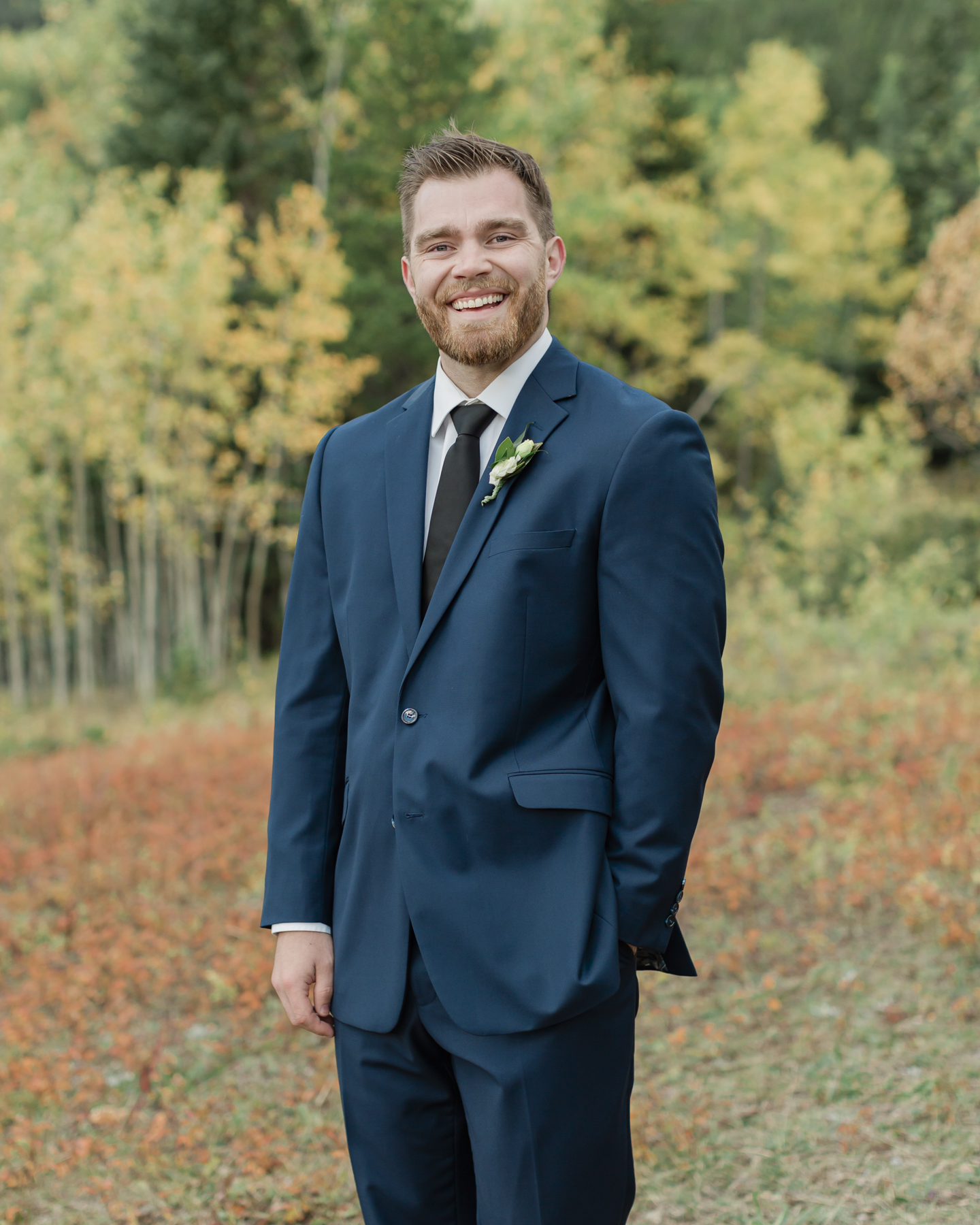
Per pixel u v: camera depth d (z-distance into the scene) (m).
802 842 5.14
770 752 7.07
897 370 17.17
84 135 23.77
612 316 21.77
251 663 18.33
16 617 18.25
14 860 6.28
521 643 1.61
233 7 18.38
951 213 28.83
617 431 1.64
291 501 18.86
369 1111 1.71
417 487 1.77
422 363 18.92
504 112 19.17
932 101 31.16
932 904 4.14
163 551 20.53
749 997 3.71
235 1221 2.71
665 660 1.56
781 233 24.12
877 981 3.75
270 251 15.87
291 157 19.41
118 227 15.69
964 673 9.20
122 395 15.88
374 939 1.68
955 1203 2.43
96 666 21.62
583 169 21.33
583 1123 1.56
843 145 33.69
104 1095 3.47
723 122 24.00
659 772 1.54
